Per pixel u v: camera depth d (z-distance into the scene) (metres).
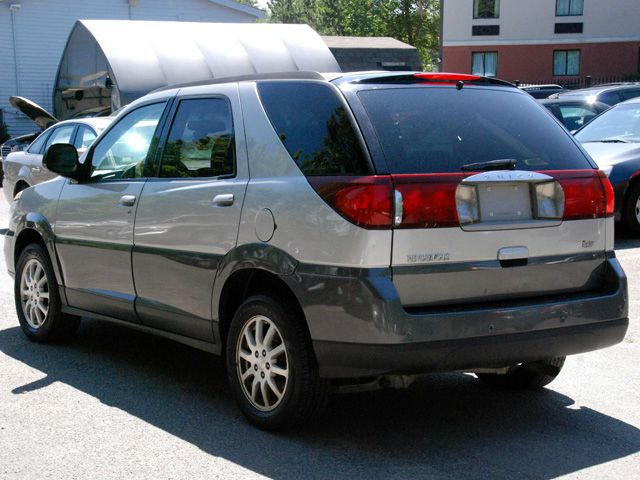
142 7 33.66
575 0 43.62
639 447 4.44
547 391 5.41
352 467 4.17
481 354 4.25
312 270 4.27
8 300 8.30
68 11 32.84
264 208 4.55
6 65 32.38
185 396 5.33
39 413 5.00
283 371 4.48
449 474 4.09
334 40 36.78
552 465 4.20
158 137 5.54
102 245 5.77
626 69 43.41
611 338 4.66
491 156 4.45
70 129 12.48
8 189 13.69
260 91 4.90
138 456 4.33
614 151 11.44
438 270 4.19
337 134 4.38
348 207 4.15
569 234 4.56
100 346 6.58
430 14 61.22
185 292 5.10
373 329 4.07
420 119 4.46
